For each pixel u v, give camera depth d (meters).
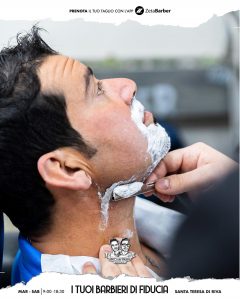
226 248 0.72
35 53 1.11
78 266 1.11
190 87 2.81
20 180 1.07
